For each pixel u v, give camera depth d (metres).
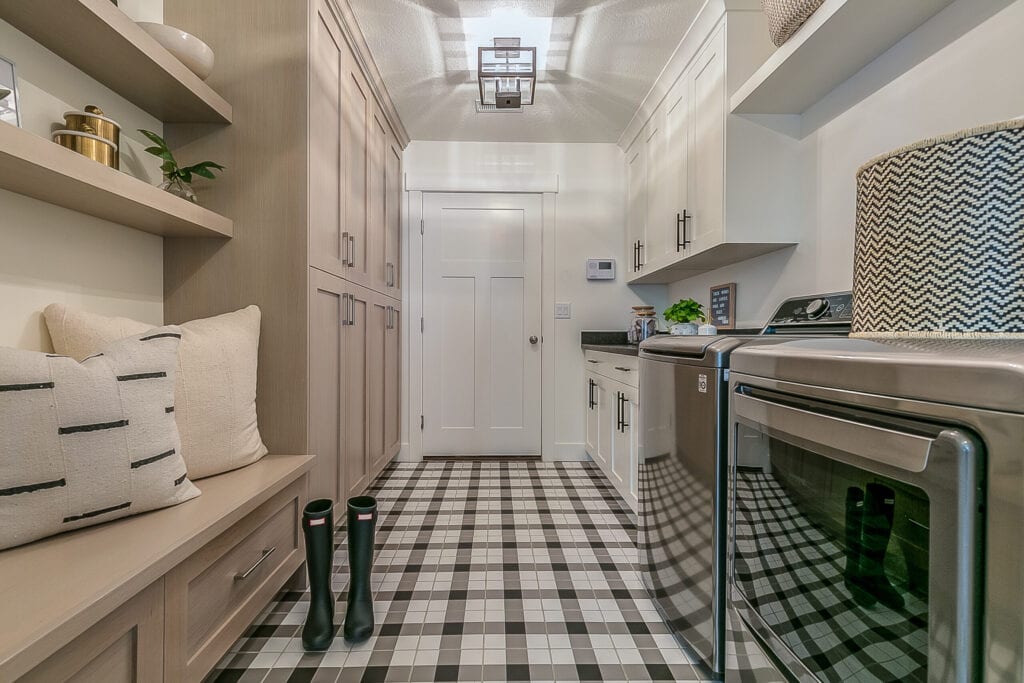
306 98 1.69
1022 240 0.70
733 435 1.13
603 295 3.59
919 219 0.79
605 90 2.72
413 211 3.51
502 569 1.86
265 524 1.39
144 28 1.43
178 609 0.99
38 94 1.23
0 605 0.73
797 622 0.90
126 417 1.05
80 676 0.76
